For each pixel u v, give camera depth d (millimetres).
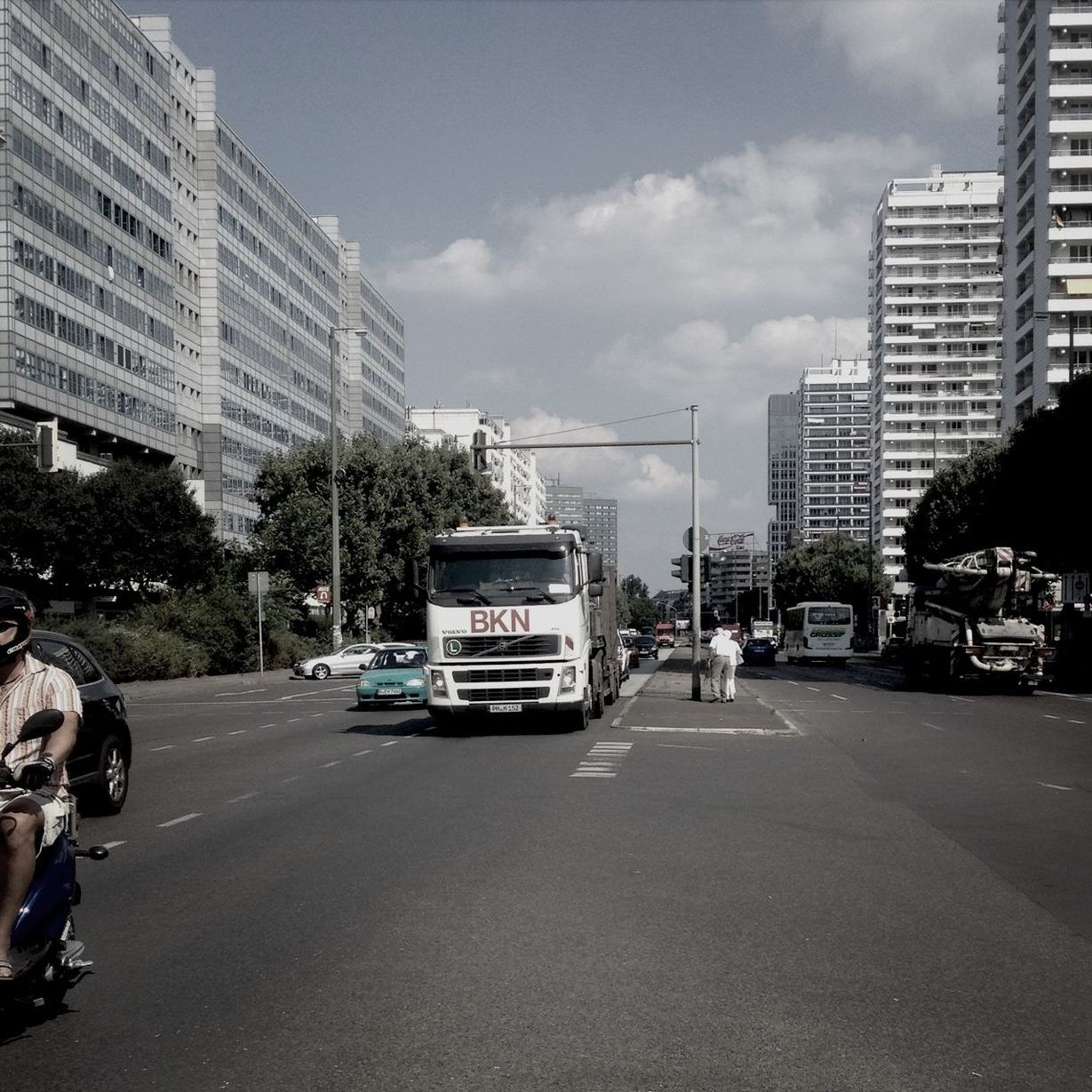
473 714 21016
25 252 68062
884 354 164500
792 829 10938
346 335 137625
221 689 44031
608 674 27797
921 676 39188
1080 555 47406
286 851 9984
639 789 13688
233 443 102375
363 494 69438
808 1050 5070
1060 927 7301
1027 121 93500
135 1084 4762
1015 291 95625
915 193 163625
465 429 177750
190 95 98188
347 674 53281
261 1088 4688
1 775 5359
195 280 98062
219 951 6805
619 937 6980
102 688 12797
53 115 72000
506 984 6051
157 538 58250
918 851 9875
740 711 26125
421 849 9891
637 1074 4785
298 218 122062
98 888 8711
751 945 6832
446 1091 4613
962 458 71688
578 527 22719
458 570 20984
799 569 138500
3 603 5676
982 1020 5484
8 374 66125
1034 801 13000
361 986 6027
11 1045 5262
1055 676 46281
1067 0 87438
